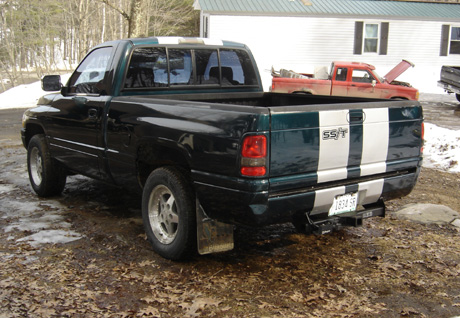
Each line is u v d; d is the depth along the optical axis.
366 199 4.18
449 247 4.70
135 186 4.75
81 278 3.88
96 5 40.62
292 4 25.70
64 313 3.33
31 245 4.56
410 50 26.69
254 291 3.70
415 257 4.43
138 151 4.52
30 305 3.44
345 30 25.69
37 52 40.28
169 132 4.08
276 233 5.01
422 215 5.56
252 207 3.54
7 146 10.38
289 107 3.58
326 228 3.90
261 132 3.47
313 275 4.01
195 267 4.12
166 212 4.30
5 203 5.96
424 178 7.66
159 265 4.15
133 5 16.67
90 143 5.13
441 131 10.59
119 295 3.61
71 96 5.48
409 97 15.88
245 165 3.51
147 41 5.02
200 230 3.96
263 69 25.08
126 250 4.48
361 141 3.99
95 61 5.26
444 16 26.34
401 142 4.29
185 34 43.41
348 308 3.45
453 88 18.53
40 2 40.19
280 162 3.57
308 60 25.61
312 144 3.71
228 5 24.62
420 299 3.62
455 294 3.72
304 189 3.77
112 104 4.79
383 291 3.74
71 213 5.56
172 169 4.18
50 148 5.93
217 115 3.74
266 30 24.81
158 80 5.13
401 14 25.84
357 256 4.44
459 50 27.30
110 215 5.51
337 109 3.82
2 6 37.50
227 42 5.71
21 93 24.03
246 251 4.51
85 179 7.22
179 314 3.35
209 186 3.78
